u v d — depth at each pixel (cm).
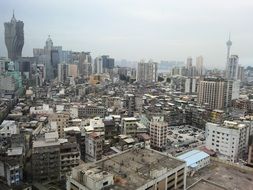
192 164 15538
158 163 11869
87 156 18750
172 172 11206
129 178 10212
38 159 15150
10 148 16888
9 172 14025
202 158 16412
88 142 18550
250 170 15850
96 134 18700
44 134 17838
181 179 11900
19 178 14438
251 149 18538
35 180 15225
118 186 9494
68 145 16312
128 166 11394
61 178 15775
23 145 17512
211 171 15638
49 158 15325
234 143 19462
